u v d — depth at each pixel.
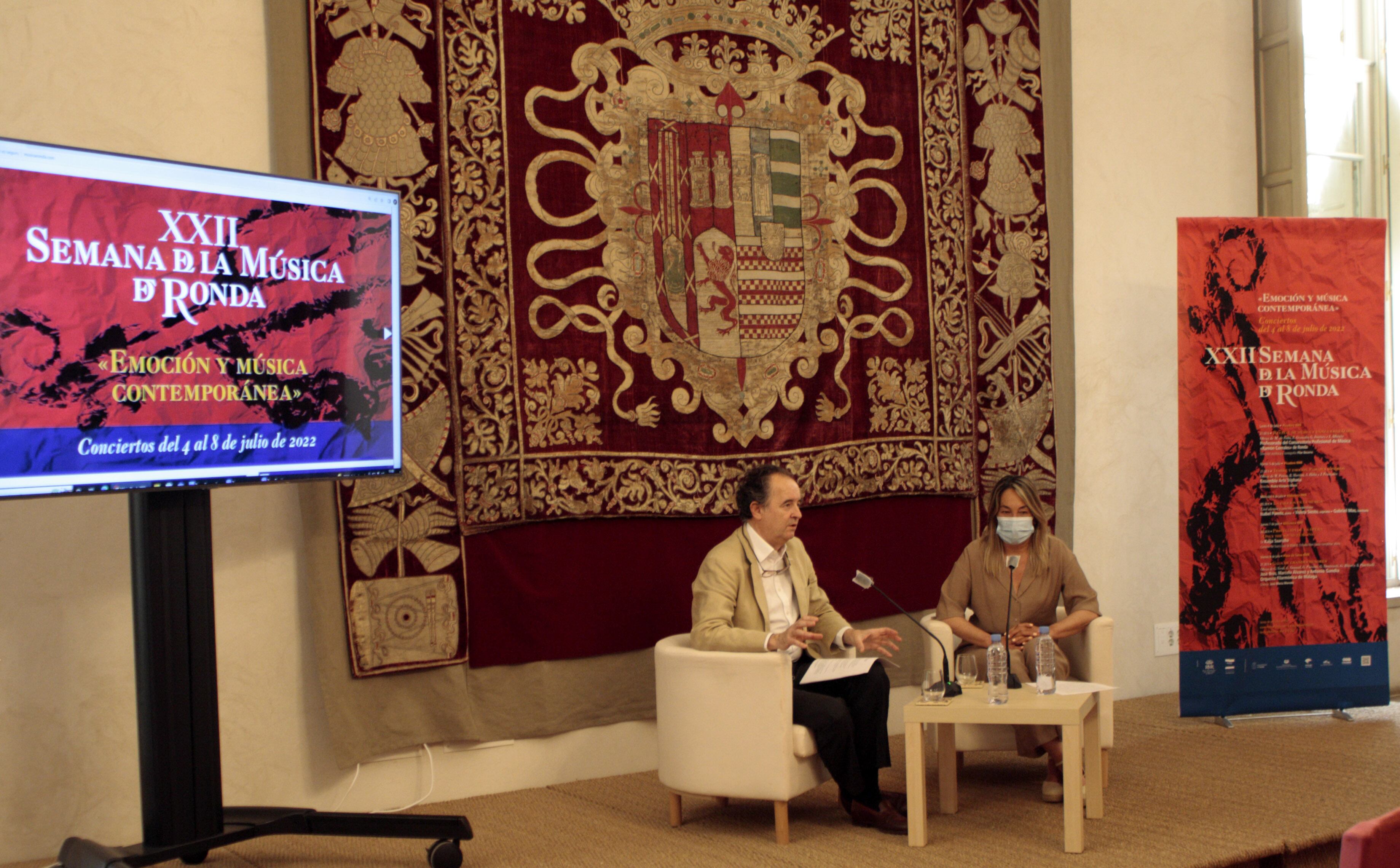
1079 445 5.35
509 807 3.91
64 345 2.88
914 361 4.81
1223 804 3.66
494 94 4.04
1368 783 3.89
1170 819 3.50
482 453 3.99
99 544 3.60
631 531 4.28
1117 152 5.47
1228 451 4.77
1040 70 5.13
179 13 3.73
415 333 3.90
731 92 4.48
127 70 3.65
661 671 3.65
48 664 3.51
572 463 4.14
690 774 3.52
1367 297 4.88
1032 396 5.06
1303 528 4.83
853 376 4.68
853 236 4.70
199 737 3.10
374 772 3.93
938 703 3.36
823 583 4.60
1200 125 5.70
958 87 4.95
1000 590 4.09
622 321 4.25
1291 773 4.04
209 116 3.77
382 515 3.86
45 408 2.84
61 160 2.89
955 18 4.94
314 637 3.80
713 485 4.38
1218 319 4.76
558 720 4.16
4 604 3.46
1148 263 5.55
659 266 4.32
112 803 3.59
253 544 3.79
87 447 2.91
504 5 4.08
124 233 2.99
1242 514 4.79
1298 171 5.64
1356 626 4.87
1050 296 5.12
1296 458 4.82
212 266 3.15
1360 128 6.14
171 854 2.98
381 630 3.85
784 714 3.41
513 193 4.07
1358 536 4.88
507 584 4.06
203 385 3.12
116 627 3.62
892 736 4.78
